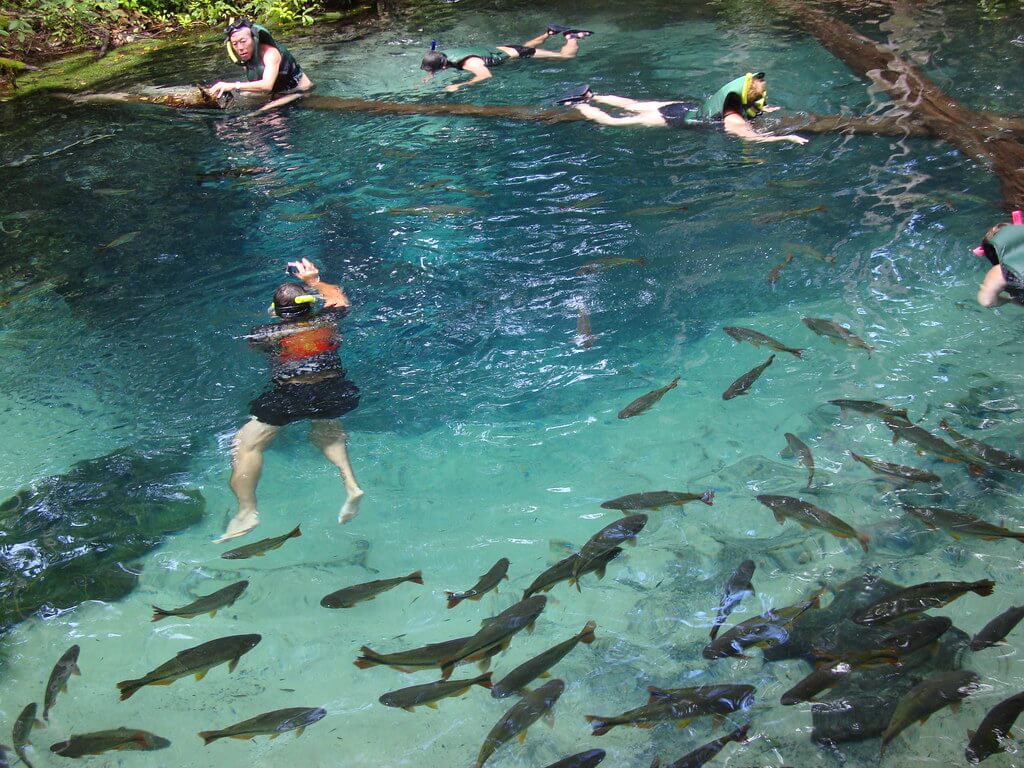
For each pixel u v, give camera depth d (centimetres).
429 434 443
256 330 486
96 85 1047
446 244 610
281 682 308
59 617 343
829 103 782
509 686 270
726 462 402
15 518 398
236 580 360
